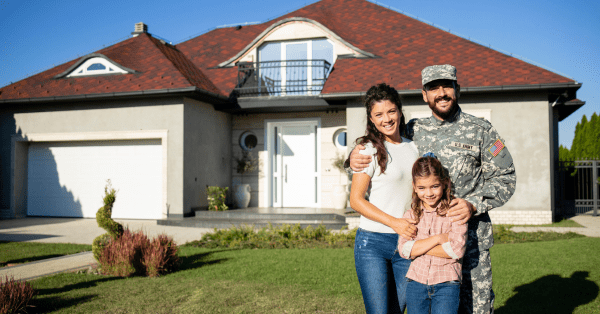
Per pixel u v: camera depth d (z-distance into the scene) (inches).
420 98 455.2
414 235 97.4
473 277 105.9
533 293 182.1
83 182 519.5
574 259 246.7
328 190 537.0
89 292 193.9
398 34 578.9
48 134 518.9
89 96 480.7
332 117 538.6
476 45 525.0
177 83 472.7
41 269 241.6
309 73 548.4
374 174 105.5
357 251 106.0
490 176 108.5
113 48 615.2
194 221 440.1
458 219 95.7
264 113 560.4
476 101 451.8
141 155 498.3
